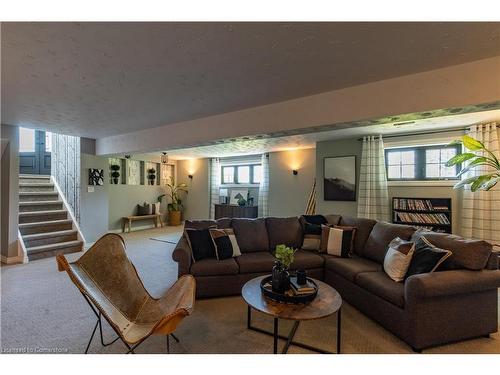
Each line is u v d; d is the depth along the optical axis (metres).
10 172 4.30
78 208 5.46
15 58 2.03
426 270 2.30
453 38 1.77
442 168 4.57
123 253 2.28
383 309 2.42
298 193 6.71
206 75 2.35
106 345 2.12
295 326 2.25
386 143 4.96
